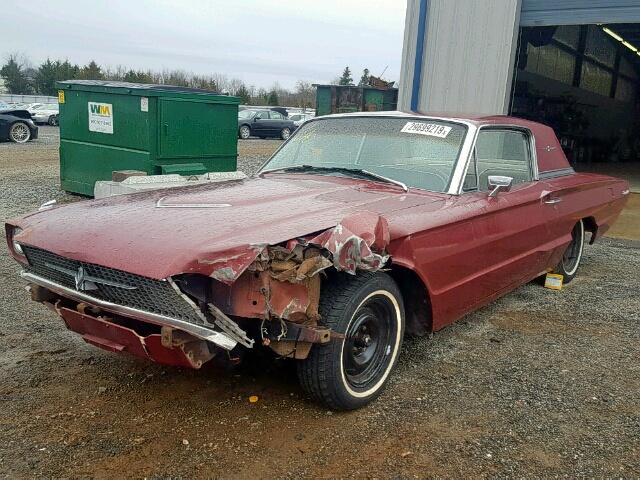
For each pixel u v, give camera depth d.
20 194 9.95
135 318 2.73
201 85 66.25
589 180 5.78
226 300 2.69
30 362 3.67
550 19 10.57
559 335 4.54
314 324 2.86
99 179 9.50
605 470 2.77
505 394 3.51
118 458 2.71
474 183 4.15
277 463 2.72
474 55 11.19
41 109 31.27
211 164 9.66
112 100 9.07
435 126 4.34
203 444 2.85
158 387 3.39
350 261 2.74
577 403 3.43
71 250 2.85
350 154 4.40
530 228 4.54
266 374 3.60
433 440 2.97
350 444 2.90
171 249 2.62
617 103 29.27
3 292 4.97
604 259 7.38
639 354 4.21
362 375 3.27
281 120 30.17
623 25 20.69
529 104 19.95
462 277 3.79
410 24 11.69
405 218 3.31
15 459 2.67
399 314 3.40
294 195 3.58
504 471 2.73
